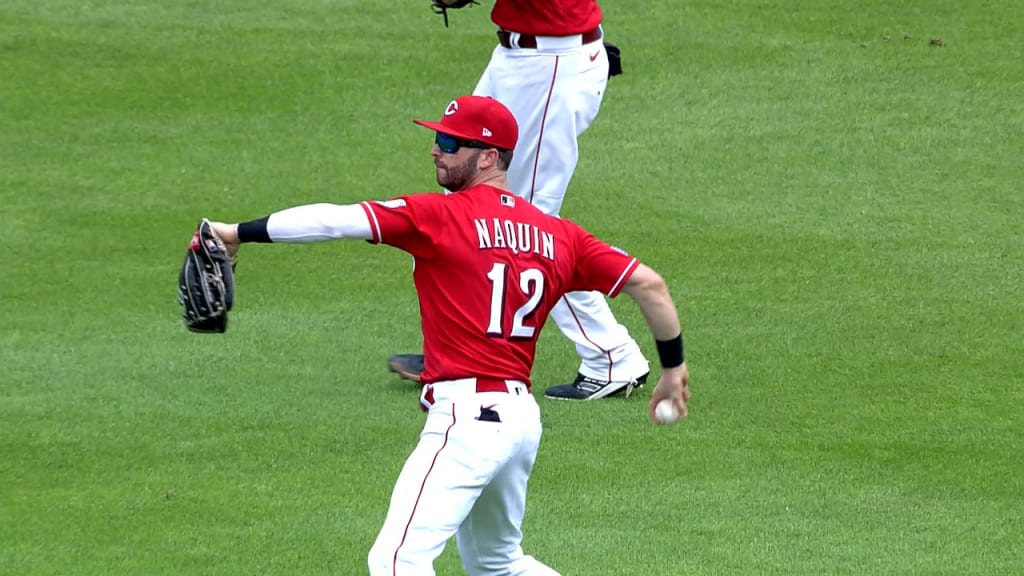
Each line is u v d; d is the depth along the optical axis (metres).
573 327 31.56
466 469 19.47
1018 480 27.42
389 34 56.25
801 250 40.09
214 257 19.83
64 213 42.19
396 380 32.22
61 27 56.00
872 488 27.12
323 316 35.84
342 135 48.28
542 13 31.22
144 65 53.22
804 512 26.12
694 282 38.00
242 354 33.47
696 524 25.58
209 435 29.12
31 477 27.23
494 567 21.11
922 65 53.59
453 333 19.88
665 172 45.62
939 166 46.06
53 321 35.22
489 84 32.38
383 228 19.52
